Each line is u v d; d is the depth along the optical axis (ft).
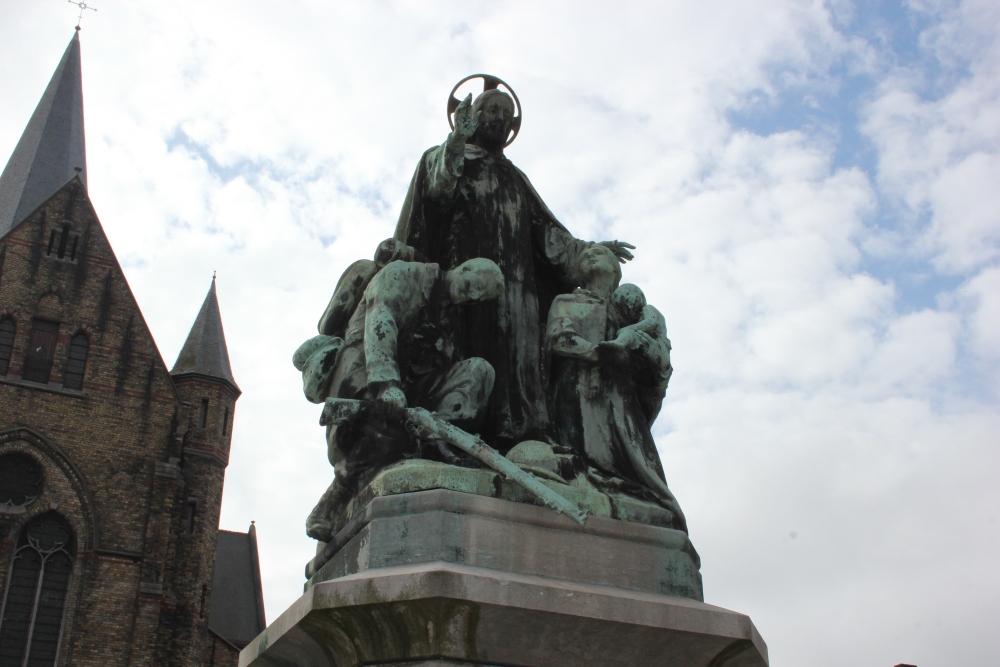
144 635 98.73
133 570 100.89
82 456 103.35
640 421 11.60
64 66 140.87
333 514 11.19
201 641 111.04
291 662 10.08
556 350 11.74
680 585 10.04
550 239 13.46
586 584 9.46
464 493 9.52
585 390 11.63
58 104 136.15
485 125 13.55
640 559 9.94
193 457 121.80
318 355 11.68
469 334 11.93
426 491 9.51
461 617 8.36
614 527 9.99
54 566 98.58
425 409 10.62
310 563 11.37
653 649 9.13
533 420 11.49
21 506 98.68
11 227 120.88
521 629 8.57
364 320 11.53
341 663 9.09
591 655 8.89
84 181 132.67
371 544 9.40
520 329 12.13
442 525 9.23
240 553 168.96
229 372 132.46
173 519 107.76
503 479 9.85
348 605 8.49
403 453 10.50
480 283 11.39
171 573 105.81
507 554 9.36
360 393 11.07
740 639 9.29
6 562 96.02
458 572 8.42
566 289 13.48
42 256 110.63
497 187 13.04
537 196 13.53
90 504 101.24
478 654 8.47
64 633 95.66
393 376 10.55
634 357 11.80
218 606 156.97
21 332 106.11
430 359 11.44
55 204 114.21
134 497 104.12
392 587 8.39
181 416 114.83
